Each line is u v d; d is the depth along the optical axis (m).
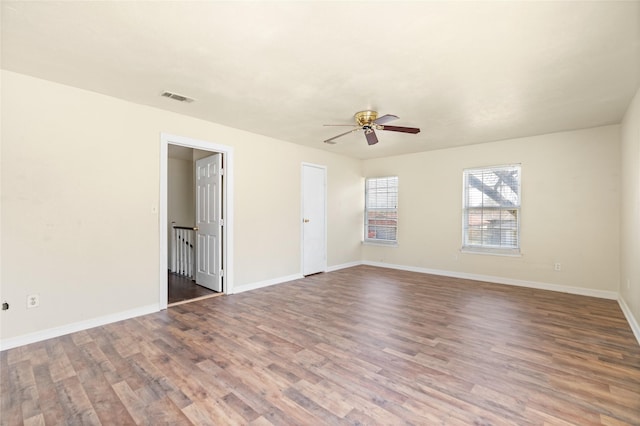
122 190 3.28
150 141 3.49
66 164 2.92
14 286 2.65
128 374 2.19
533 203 4.74
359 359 2.42
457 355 2.49
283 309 3.65
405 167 6.18
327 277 5.45
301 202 5.39
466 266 5.40
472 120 3.92
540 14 1.84
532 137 4.73
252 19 1.91
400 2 1.74
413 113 3.65
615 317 3.39
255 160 4.62
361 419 1.73
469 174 5.41
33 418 1.74
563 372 2.23
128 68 2.58
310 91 3.03
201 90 3.03
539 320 3.29
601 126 4.20
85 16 1.89
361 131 4.45
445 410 1.81
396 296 4.23
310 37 2.11
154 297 3.53
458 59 2.39
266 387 2.04
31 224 2.74
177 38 2.13
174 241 5.81
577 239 4.40
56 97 2.87
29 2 1.75
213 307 3.72
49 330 2.81
